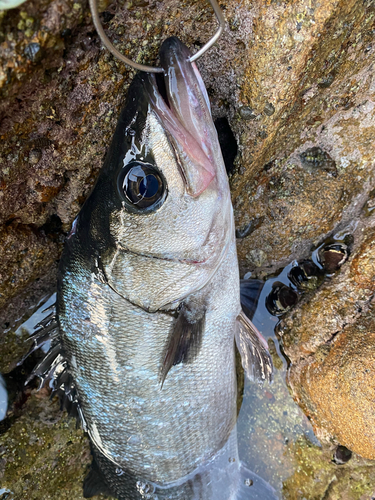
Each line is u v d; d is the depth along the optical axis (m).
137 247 0.21
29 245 0.23
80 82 0.18
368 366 0.24
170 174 0.19
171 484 0.26
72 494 0.29
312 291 0.29
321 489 0.29
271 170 0.27
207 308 0.25
